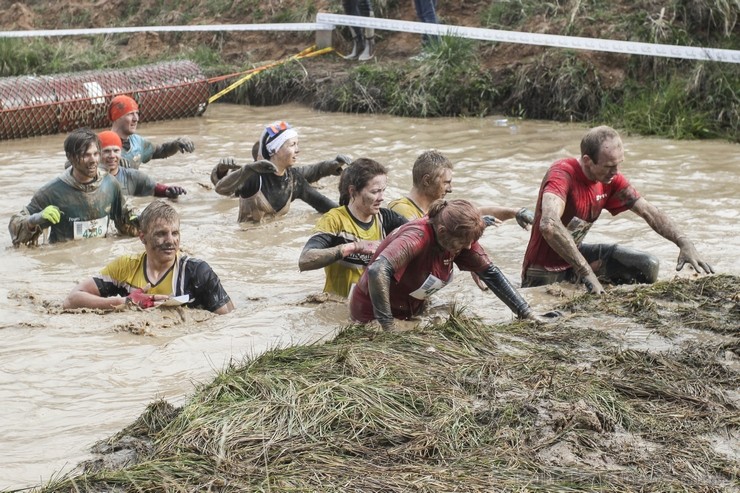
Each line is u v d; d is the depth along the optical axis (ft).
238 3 110.32
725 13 83.76
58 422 29.27
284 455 25.58
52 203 51.52
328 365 30.86
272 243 50.85
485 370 30.71
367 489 23.77
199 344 35.73
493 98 86.33
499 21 94.27
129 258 40.55
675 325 36.01
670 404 29.12
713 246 47.91
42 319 38.55
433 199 43.91
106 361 34.09
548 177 42.37
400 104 86.94
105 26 118.42
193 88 88.43
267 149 54.29
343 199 42.06
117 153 57.26
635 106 80.02
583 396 28.91
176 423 27.78
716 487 24.38
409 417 27.58
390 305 37.04
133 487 24.32
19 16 122.01
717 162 66.64
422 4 93.30
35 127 82.33
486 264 36.58
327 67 96.32
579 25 89.10
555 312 37.55
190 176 66.69
